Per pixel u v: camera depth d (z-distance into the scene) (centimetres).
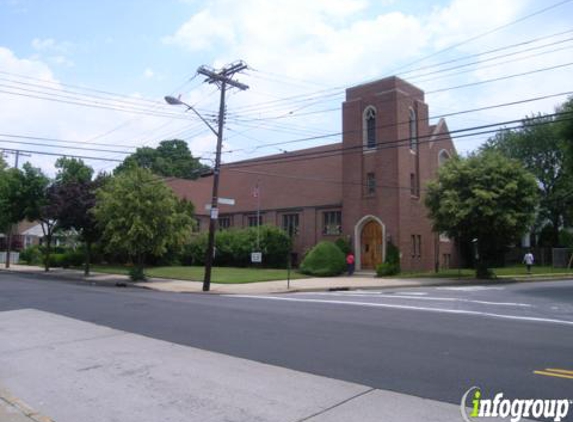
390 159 3403
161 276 3148
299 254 4047
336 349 902
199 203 4878
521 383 679
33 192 4072
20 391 680
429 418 541
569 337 1024
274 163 4412
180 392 647
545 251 4575
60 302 1678
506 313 1426
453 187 3006
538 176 5338
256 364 787
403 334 1058
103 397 639
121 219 2800
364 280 2881
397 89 3428
